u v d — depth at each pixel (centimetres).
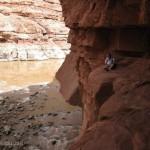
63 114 1875
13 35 4319
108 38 1298
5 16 4531
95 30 1312
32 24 4594
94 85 1016
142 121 651
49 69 3578
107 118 747
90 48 1399
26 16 4844
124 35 1165
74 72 2389
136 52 1170
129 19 1091
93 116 1060
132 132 620
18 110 1975
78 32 1598
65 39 4956
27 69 3538
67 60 2834
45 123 1716
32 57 4275
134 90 829
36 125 1683
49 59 4419
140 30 1137
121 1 1114
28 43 4425
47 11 5106
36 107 2039
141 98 770
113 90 927
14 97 2295
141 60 1093
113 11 1137
